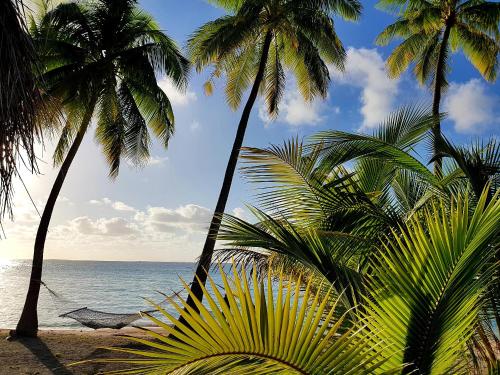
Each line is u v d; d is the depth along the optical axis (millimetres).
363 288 3518
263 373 2125
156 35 17156
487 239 2670
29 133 2873
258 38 17234
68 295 55188
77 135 15938
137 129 17438
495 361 3363
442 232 2688
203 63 15305
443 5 17125
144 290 64000
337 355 2182
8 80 2699
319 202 4910
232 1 16641
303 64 17234
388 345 2637
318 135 5039
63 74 15805
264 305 2078
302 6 15297
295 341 2115
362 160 5922
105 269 182625
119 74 17578
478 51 17766
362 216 4738
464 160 4594
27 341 14938
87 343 14766
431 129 5551
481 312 3586
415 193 6027
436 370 2605
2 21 2705
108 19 16609
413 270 2689
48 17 14836
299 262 3793
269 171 4926
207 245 13039
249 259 3682
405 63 19453
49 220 16281
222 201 14633
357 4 15453
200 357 2002
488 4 16500
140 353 1926
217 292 2029
